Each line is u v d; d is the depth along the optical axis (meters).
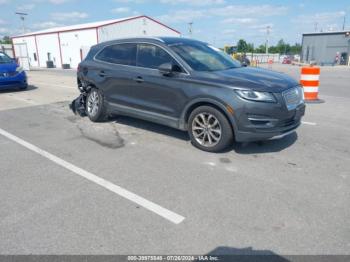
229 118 4.47
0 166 4.46
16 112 8.05
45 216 3.17
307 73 9.20
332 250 2.61
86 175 4.14
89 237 2.82
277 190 3.64
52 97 10.48
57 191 3.70
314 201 3.38
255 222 3.01
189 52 5.31
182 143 5.38
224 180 3.93
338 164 4.39
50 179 4.03
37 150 5.12
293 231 2.86
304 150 4.96
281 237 2.78
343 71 25.38
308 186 3.73
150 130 6.20
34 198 3.54
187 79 4.84
